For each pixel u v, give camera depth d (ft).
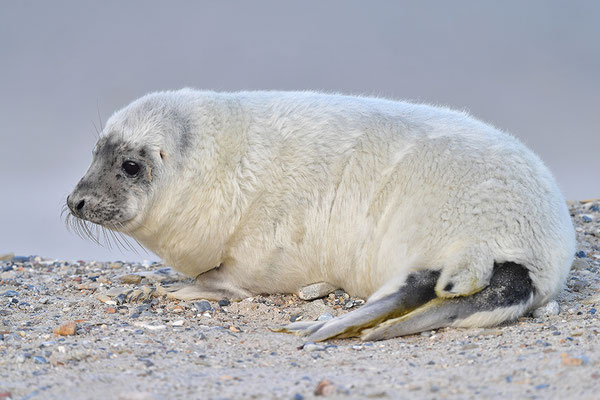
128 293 100.89
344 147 96.43
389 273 90.33
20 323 89.56
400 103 103.65
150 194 98.27
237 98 103.65
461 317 81.66
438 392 60.49
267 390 62.49
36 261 131.03
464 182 88.53
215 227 97.71
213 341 81.35
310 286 98.78
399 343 79.51
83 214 100.01
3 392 63.67
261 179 96.78
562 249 86.84
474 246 84.28
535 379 62.28
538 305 86.74
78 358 73.87
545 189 89.56
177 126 98.48
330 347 78.64
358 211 93.71
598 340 74.02
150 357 74.79
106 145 100.07
